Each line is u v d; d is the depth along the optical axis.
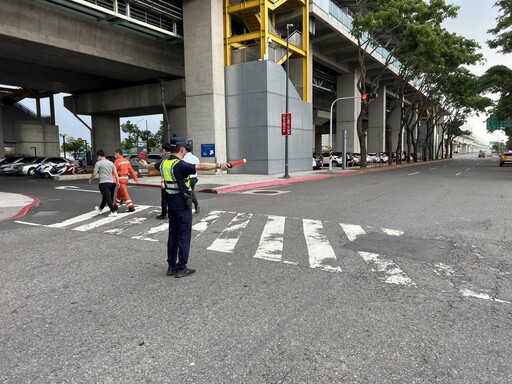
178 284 4.77
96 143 37.31
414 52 29.72
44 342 3.35
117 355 3.11
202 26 24.64
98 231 8.12
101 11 20.56
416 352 3.13
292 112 27.47
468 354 3.10
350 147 49.62
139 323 3.69
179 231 5.02
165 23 25.91
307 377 2.79
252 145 25.20
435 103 52.88
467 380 2.75
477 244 6.56
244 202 12.33
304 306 4.05
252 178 21.89
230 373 2.85
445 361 3.00
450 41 32.34
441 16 28.05
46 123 53.34
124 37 25.05
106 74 29.45
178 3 26.92
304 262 5.62
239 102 25.41
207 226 8.40
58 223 9.13
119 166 10.55
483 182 19.20
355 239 7.00
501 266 5.36
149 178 23.58
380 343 3.27
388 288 4.55
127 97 32.75
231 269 5.34
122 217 9.78
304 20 29.27
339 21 36.00
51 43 21.17
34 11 20.03
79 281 4.92
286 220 8.98
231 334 3.45
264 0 24.17
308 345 3.24
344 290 4.50
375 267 5.35
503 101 33.75
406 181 20.25
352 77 48.78
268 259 5.80
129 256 6.10
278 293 4.42
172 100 30.17
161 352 3.15
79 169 29.31
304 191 15.60
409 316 3.80
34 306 4.13
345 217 9.29
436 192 14.59
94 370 2.90
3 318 3.84
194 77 25.22
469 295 4.33
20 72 30.05
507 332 3.47
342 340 3.32
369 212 9.98
